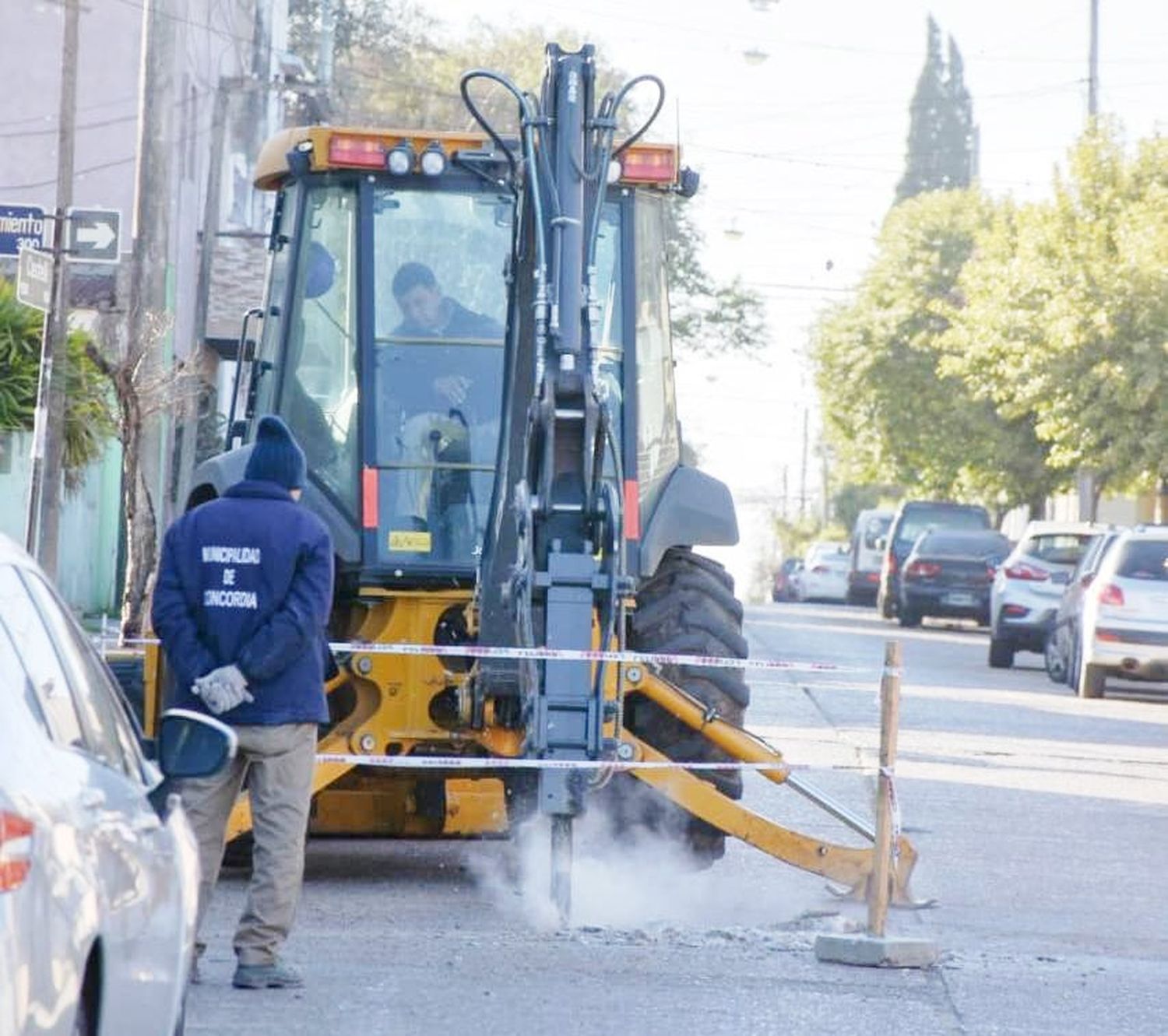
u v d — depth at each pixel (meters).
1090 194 143.75
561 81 33.19
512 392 33.69
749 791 52.88
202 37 124.06
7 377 75.44
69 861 15.63
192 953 21.52
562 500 32.41
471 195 37.94
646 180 38.09
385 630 37.31
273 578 27.19
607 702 32.88
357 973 29.09
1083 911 37.03
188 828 22.03
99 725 18.94
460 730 36.53
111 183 115.31
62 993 15.27
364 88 172.25
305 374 37.88
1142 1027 27.58
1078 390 138.25
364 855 41.06
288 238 38.53
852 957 30.77
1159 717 79.94
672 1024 26.62
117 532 107.56
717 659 34.56
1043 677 101.19
